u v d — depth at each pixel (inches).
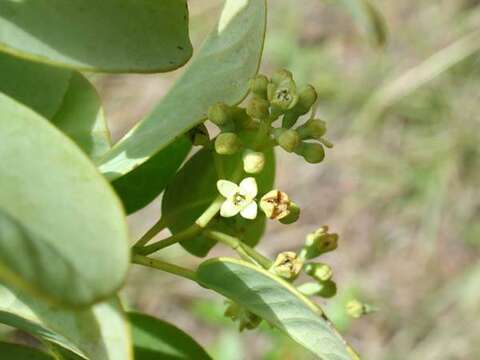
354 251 22.2
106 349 5.4
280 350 16.5
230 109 6.0
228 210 5.9
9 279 3.8
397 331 21.2
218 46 6.4
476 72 23.0
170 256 19.5
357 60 23.6
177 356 6.9
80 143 6.6
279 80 6.0
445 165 22.5
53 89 6.6
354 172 22.7
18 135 4.6
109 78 22.3
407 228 22.4
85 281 3.9
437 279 21.8
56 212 4.2
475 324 21.0
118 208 4.3
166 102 6.3
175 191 6.8
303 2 24.2
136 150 6.0
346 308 7.2
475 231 22.1
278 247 21.6
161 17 5.8
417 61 23.6
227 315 6.7
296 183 22.7
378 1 24.8
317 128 6.1
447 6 24.1
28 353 6.4
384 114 23.0
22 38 5.3
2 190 4.3
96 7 5.6
